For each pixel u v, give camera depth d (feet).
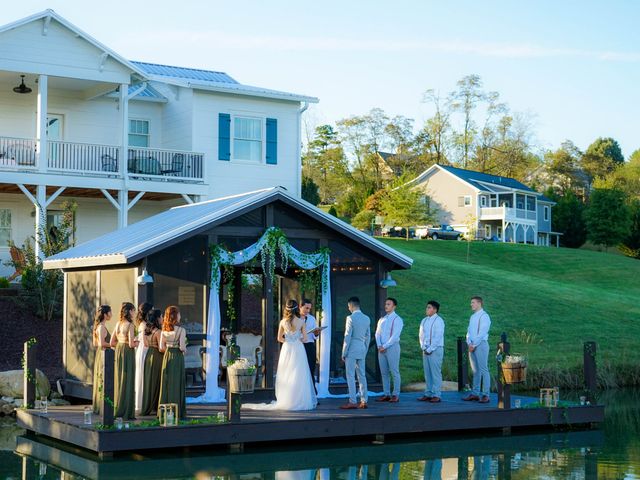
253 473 40.47
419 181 230.89
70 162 91.30
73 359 60.80
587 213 230.89
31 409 52.37
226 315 63.31
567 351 88.74
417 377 72.64
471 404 54.19
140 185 92.27
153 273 51.90
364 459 44.27
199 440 43.93
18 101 94.84
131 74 92.94
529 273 151.12
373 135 275.18
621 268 164.86
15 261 83.82
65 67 88.69
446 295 106.52
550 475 40.73
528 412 53.52
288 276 62.49
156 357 48.14
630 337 99.45
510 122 295.89
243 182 102.27
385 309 57.98
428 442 49.26
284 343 50.80
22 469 41.16
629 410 65.92
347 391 58.65
